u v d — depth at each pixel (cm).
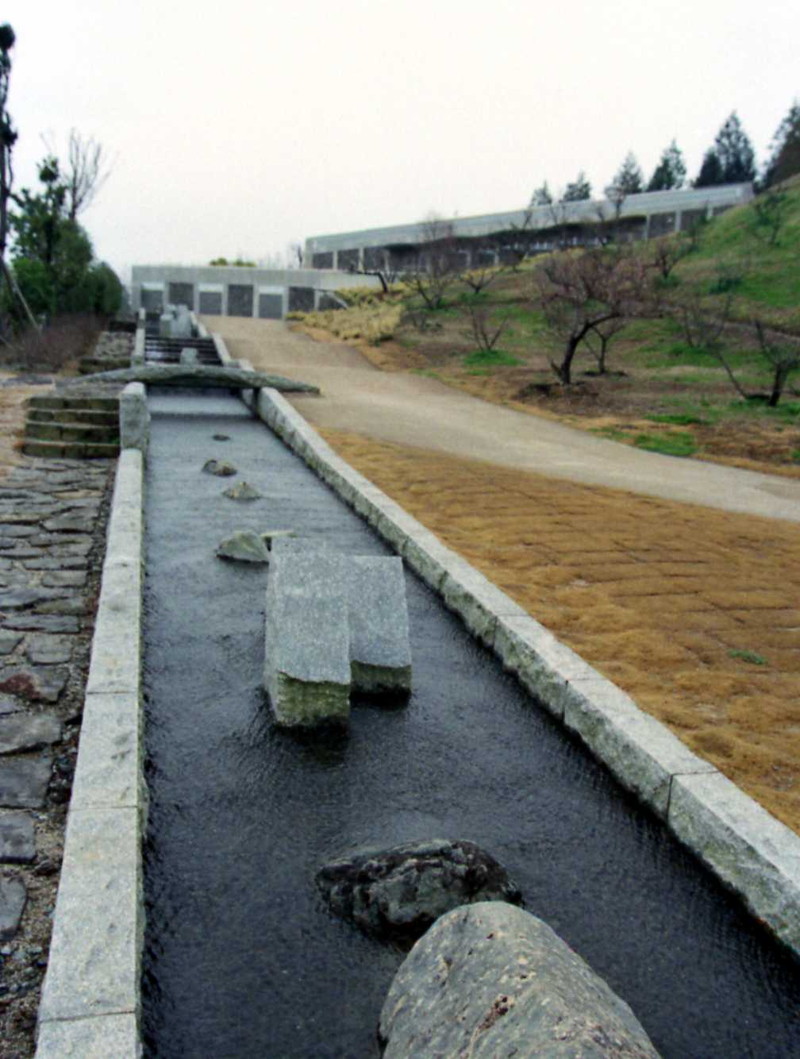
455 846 304
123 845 285
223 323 3694
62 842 322
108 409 1252
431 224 5272
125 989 226
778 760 382
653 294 3145
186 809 348
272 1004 253
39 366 2098
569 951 240
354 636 463
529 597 599
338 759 395
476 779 387
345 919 288
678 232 4494
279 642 421
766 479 1262
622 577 671
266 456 1148
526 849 337
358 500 867
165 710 429
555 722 446
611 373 2428
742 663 502
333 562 455
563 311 2912
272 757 392
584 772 398
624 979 273
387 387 2217
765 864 299
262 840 331
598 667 480
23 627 529
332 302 5256
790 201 4088
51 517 795
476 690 480
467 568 628
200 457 1102
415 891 287
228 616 555
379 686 462
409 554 700
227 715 428
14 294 2562
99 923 248
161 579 618
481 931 238
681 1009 262
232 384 1695
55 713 422
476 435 1537
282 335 3375
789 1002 268
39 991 249
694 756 370
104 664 422
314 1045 239
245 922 285
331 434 1353
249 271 5359
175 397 1681
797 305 2920
